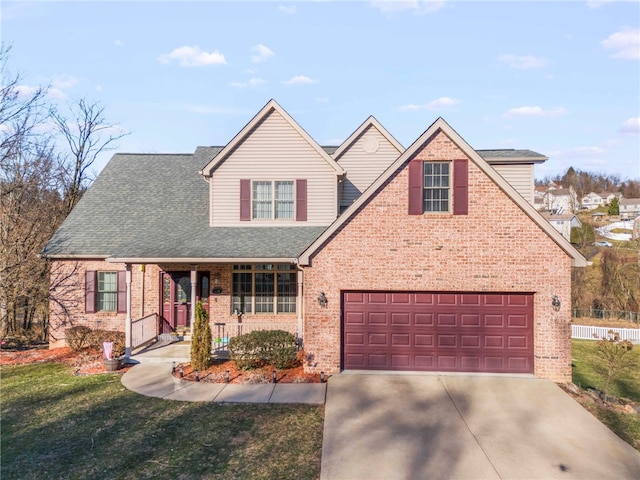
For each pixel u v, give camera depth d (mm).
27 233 20250
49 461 7367
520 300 11883
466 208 11789
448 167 11961
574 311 32000
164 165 18922
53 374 12461
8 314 19781
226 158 15516
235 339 12359
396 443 8094
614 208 89500
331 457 7555
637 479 7020
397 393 10539
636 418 9562
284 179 15398
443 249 11867
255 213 15516
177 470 7086
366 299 12156
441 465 7359
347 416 9242
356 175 17578
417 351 12086
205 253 13758
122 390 10859
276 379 11477
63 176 27734
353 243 11984
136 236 15422
